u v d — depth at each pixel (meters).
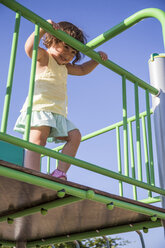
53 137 2.22
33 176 1.30
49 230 2.36
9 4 1.58
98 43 1.96
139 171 2.32
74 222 2.13
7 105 1.41
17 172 1.25
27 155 1.86
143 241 2.39
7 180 1.31
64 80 2.26
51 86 2.15
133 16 1.88
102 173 1.68
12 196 1.52
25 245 2.66
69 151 2.08
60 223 2.15
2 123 1.38
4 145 1.80
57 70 2.23
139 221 2.12
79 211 1.86
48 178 1.34
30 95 1.51
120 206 1.61
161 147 2.24
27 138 1.42
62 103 2.17
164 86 2.42
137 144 2.19
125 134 2.03
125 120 2.05
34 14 1.68
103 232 2.32
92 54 2.02
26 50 2.05
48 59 2.21
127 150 2.02
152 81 2.48
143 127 2.70
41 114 2.02
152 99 2.44
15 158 1.82
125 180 1.77
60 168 1.96
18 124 2.05
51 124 2.01
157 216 1.82
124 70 2.16
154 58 2.52
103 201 1.53
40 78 2.16
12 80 1.47
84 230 2.39
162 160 2.21
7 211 1.74
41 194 1.49
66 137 2.13
